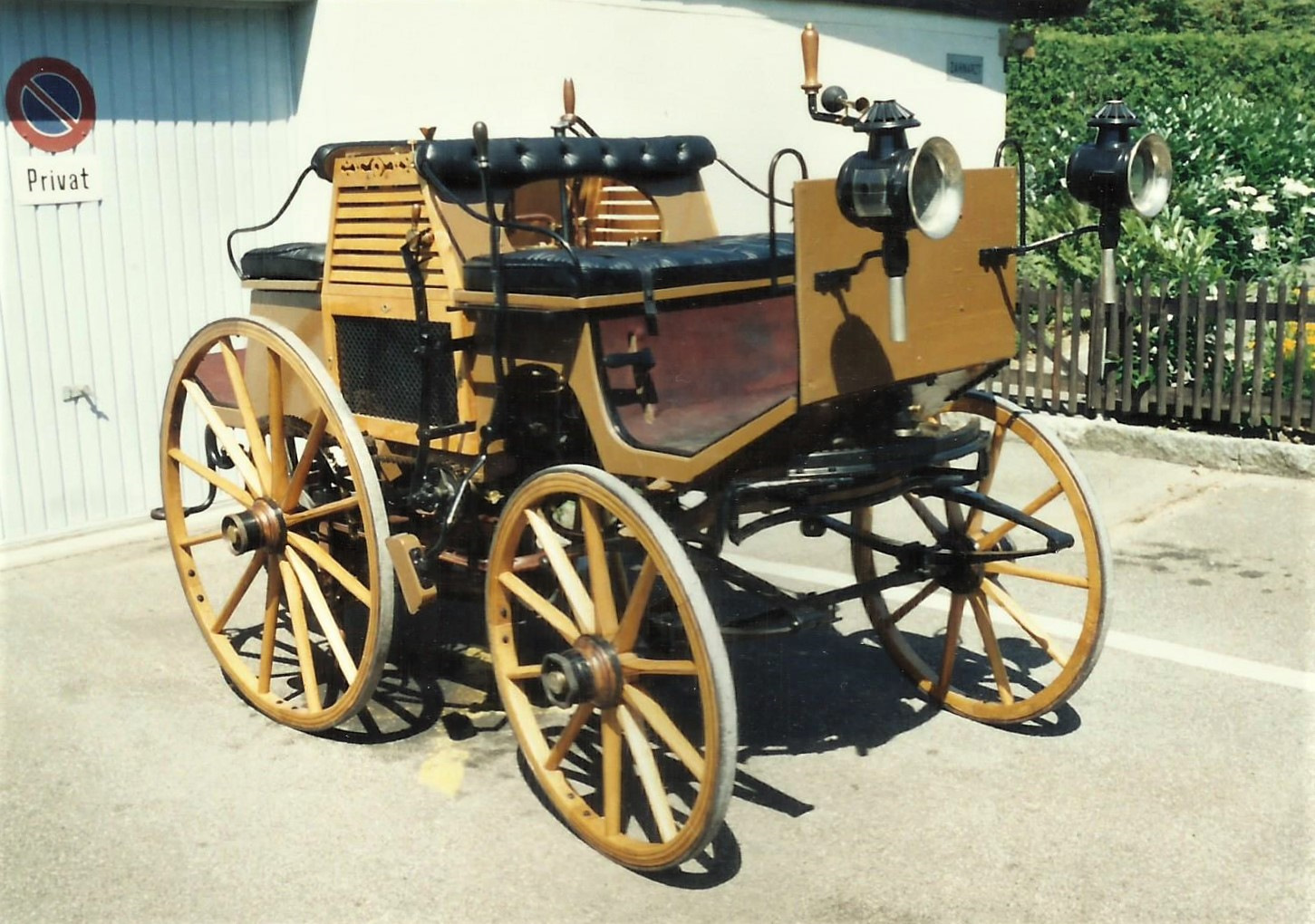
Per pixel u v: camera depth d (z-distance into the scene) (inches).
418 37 276.2
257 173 270.2
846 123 138.9
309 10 264.2
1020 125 660.1
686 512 153.3
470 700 190.7
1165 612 217.9
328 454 190.7
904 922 136.3
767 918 137.3
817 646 207.6
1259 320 308.0
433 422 171.0
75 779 168.4
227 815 159.3
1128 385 328.2
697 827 136.4
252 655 208.7
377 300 172.7
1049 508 275.9
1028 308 348.5
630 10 316.5
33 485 252.2
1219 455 301.9
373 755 174.9
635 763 145.8
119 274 256.4
